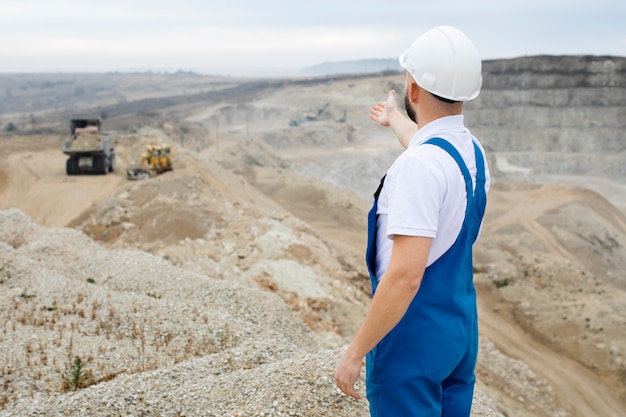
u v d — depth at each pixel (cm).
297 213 5306
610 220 7162
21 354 911
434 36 339
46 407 681
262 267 2303
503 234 6047
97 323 1073
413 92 349
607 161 14150
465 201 328
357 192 10344
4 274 1232
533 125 16650
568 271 4481
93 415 653
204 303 1301
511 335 3581
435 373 333
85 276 1477
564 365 3241
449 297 333
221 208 3072
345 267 2752
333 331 1898
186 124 13350
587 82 17575
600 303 3875
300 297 2112
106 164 4256
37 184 4044
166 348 994
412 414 334
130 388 707
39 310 1109
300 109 18738
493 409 816
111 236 2834
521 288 4175
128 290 1378
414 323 332
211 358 843
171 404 670
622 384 3059
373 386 350
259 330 1070
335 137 13700
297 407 601
